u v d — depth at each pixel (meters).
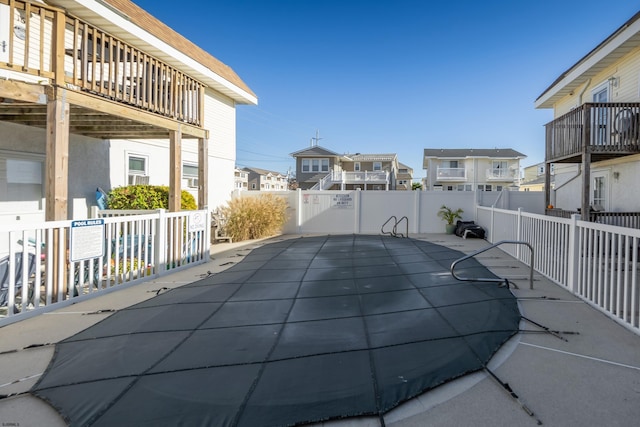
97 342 3.34
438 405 2.27
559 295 4.71
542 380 2.55
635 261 3.41
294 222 13.38
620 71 9.29
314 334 3.46
